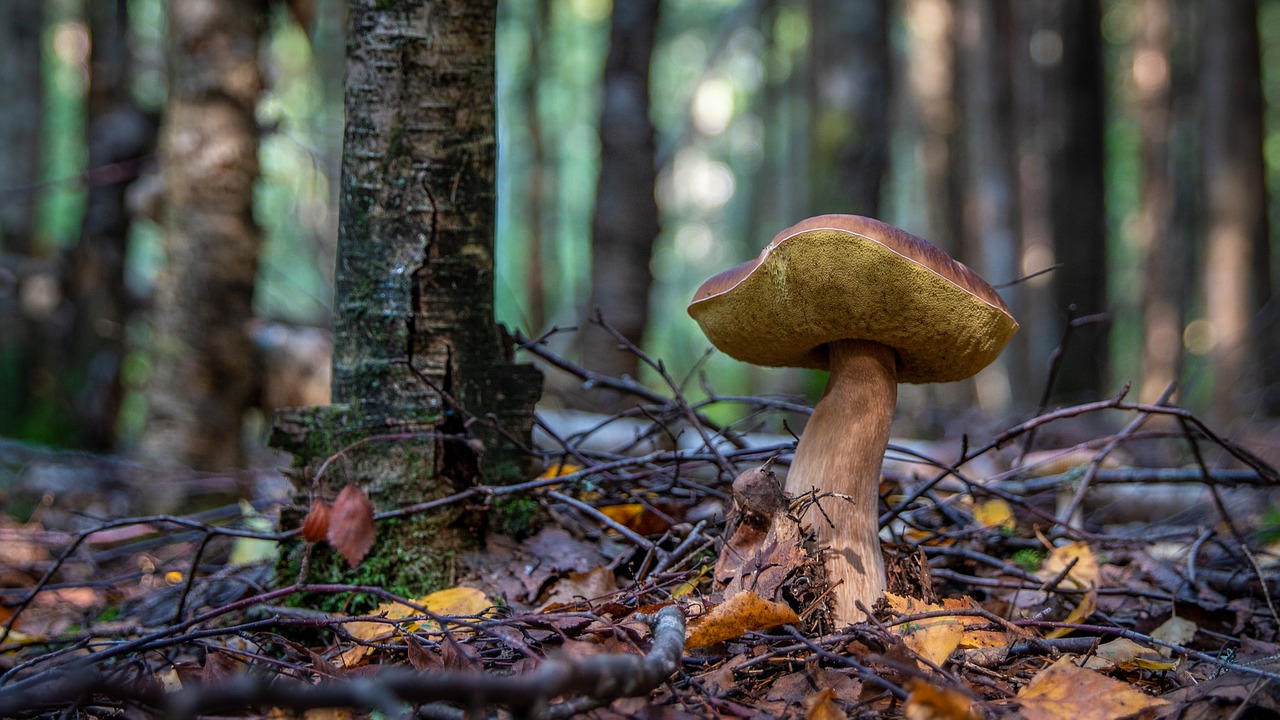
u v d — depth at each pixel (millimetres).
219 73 1191
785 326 508
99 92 1621
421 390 612
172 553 933
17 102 2213
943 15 3324
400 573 600
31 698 358
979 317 488
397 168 609
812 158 2004
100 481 1197
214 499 1157
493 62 634
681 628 463
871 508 522
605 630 488
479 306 633
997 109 3006
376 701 329
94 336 1604
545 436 1228
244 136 1215
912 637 484
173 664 500
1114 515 1066
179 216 1199
